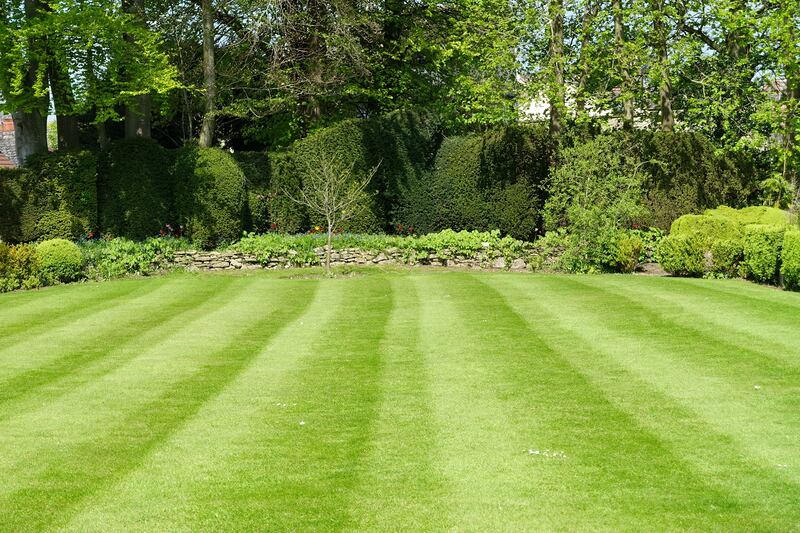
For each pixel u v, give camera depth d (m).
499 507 5.65
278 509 5.72
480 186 22.64
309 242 21.38
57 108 21.86
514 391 8.52
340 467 6.50
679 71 23.94
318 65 25.38
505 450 6.77
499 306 13.59
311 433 7.36
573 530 5.29
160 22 25.34
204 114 25.08
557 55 22.33
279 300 15.11
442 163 23.14
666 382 8.66
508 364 9.69
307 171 23.36
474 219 22.69
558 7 22.12
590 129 22.31
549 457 6.58
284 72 25.14
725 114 22.36
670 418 7.47
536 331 11.50
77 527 5.52
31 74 21.62
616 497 5.78
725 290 14.49
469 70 26.34
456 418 7.67
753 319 11.65
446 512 5.59
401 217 23.44
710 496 5.75
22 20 21.05
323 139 23.25
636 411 7.71
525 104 23.31
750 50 24.27
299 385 9.05
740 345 10.16
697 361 9.50
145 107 24.36
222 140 29.89
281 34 24.70
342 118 27.67
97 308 14.52
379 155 23.19
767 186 22.52
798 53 22.12
